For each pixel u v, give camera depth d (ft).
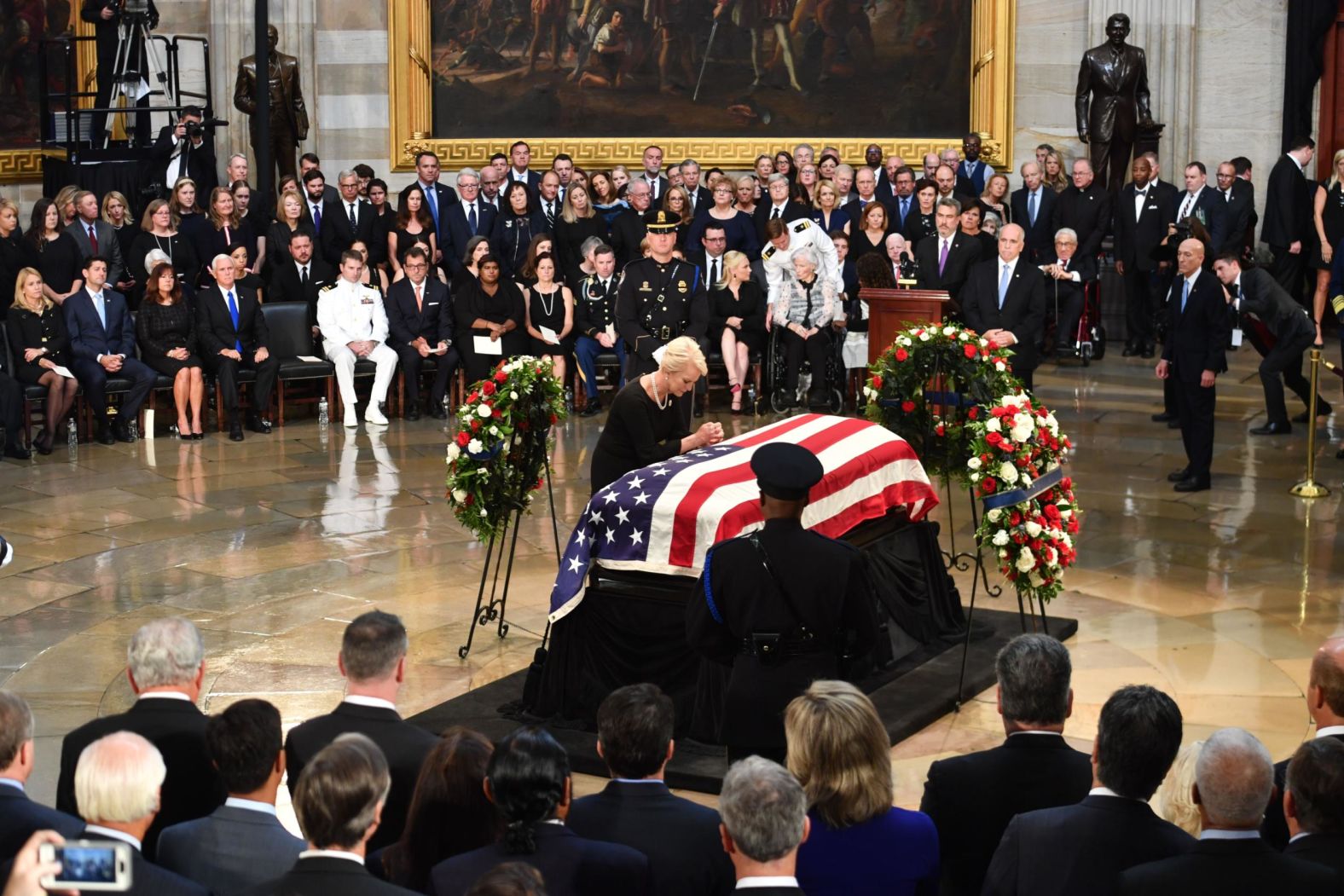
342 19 77.25
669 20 76.69
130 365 54.19
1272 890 14.49
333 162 78.13
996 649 32.65
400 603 36.32
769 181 65.16
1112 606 35.78
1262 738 27.99
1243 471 48.78
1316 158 75.10
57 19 75.31
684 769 26.23
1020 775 17.60
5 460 51.31
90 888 11.08
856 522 30.63
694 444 31.07
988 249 65.87
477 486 32.09
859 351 59.72
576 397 59.98
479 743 16.93
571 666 28.63
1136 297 69.10
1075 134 75.72
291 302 58.18
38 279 52.70
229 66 75.56
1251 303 53.67
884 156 76.28
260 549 40.83
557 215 67.56
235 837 16.14
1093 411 58.08
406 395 60.23
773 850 13.65
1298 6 72.95
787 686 21.26
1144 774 15.80
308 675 31.65
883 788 15.79
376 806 14.23
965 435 32.63
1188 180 68.28
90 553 40.42
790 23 76.48
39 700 30.35
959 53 76.07
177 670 18.67
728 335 58.59
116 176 65.05
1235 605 35.78
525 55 77.36
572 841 15.49
